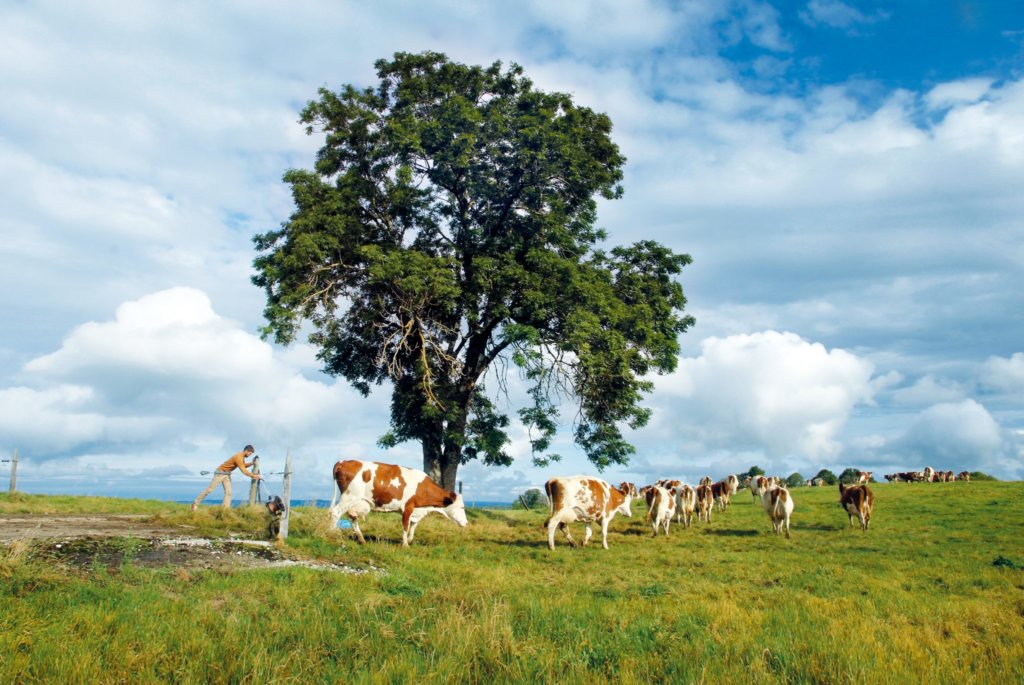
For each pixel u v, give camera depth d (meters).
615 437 26.34
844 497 23.02
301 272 22.39
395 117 24.77
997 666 7.19
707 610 9.68
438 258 22.19
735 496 38.75
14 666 5.76
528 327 22.08
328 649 7.01
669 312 26.36
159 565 10.06
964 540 19.42
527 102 25.16
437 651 6.99
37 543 10.33
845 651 7.25
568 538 18.36
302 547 13.22
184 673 6.11
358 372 26.69
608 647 7.41
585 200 25.84
